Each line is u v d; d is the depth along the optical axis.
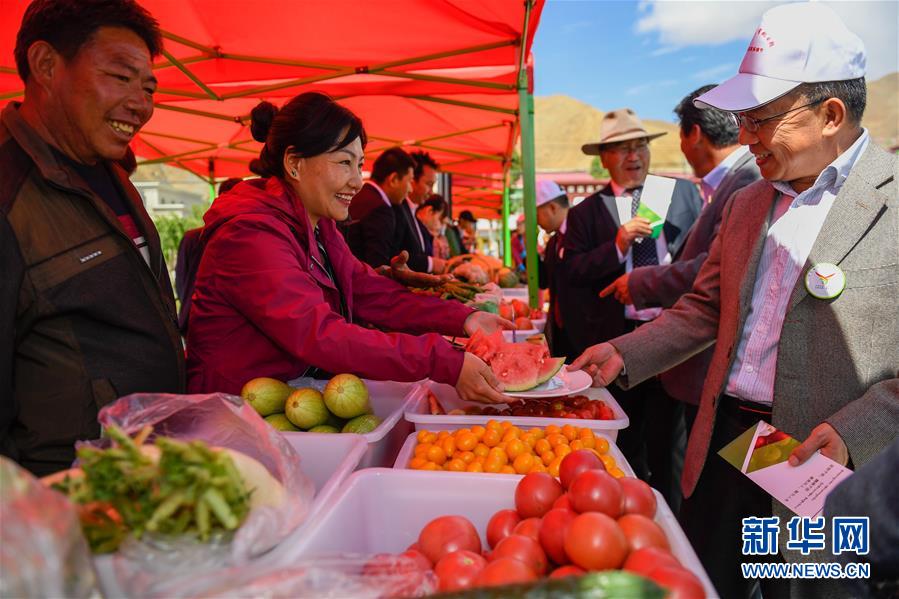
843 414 1.54
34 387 1.46
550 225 6.20
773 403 1.77
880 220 1.61
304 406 1.82
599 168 44.22
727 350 1.98
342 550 1.22
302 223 2.00
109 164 1.77
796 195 1.86
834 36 1.62
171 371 1.69
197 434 1.16
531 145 4.46
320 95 1.98
